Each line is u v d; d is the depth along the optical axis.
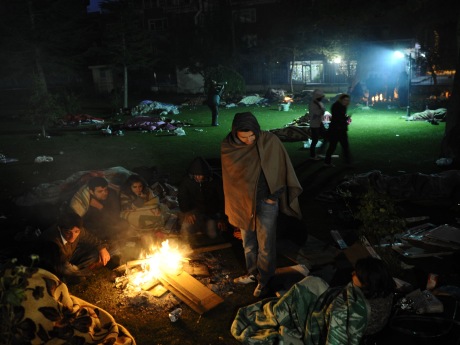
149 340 3.81
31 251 3.93
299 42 27.34
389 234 5.09
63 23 25.75
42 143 13.37
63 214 4.54
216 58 27.62
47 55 25.86
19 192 8.20
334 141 9.10
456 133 9.20
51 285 3.04
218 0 32.84
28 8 24.67
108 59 27.23
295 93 25.69
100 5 23.12
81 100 29.06
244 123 3.93
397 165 9.18
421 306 3.81
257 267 4.38
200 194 5.52
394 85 20.08
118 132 14.43
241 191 4.18
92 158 11.02
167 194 7.23
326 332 3.17
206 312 4.13
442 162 8.97
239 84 25.44
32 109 14.14
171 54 28.38
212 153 11.11
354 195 6.76
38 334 2.97
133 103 26.20
